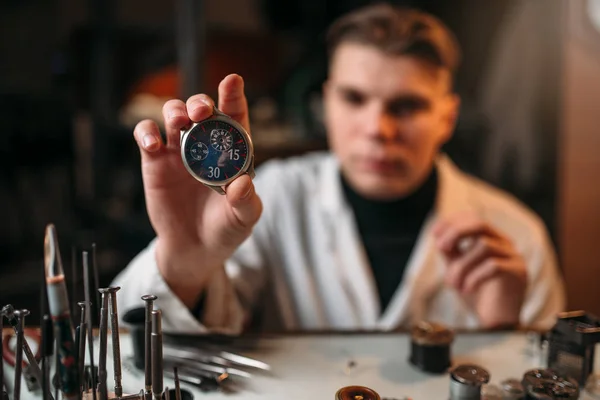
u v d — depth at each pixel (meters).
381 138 0.77
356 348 0.47
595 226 0.82
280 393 0.40
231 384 0.41
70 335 0.30
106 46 0.80
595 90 0.80
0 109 0.80
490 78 0.79
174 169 0.39
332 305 0.77
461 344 0.49
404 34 0.76
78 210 0.83
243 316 0.57
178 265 0.43
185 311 0.45
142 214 0.82
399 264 0.78
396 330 0.51
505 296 0.59
